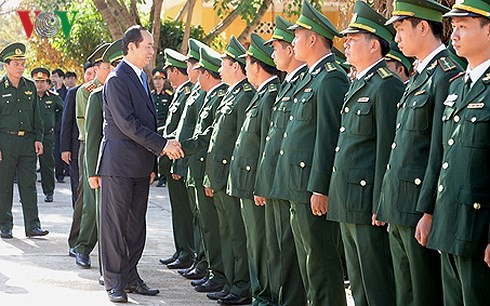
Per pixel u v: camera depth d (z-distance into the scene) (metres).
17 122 9.29
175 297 6.74
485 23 4.03
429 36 4.54
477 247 3.96
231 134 6.67
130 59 6.50
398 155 4.53
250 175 6.20
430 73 4.48
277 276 5.91
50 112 12.68
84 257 7.86
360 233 4.92
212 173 6.68
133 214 6.60
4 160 9.29
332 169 5.17
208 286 6.98
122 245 6.49
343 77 5.38
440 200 4.11
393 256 4.67
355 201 4.89
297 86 5.67
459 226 4.00
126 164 6.41
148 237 9.61
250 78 6.33
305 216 5.40
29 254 8.42
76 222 8.25
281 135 5.75
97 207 7.16
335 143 5.25
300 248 5.57
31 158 9.44
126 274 6.56
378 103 4.84
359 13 5.03
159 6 14.60
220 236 6.83
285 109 5.72
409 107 4.52
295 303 5.84
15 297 6.57
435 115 4.34
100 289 6.92
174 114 8.21
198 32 15.84
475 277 4.01
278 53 5.80
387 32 5.00
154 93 12.69
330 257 5.45
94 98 7.23
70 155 10.13
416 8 4.54
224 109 6.73
